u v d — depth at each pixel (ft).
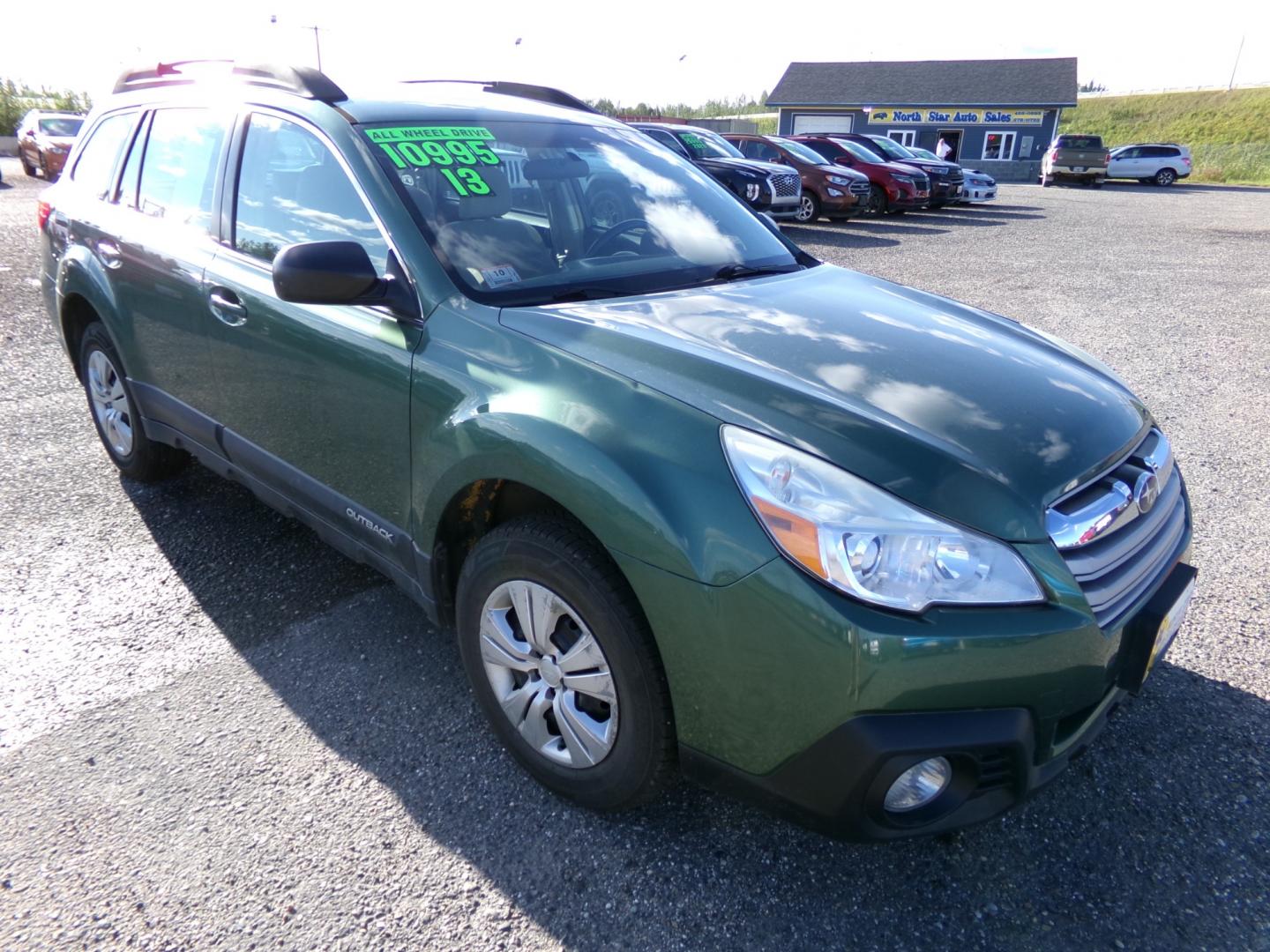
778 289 9.14
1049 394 7.25
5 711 8.60
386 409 8.09
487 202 8.88
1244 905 6.78
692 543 5.95
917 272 34.04
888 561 5.62
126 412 12.99
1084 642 5.96
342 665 9.46
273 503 10.44
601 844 7.23
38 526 12.29
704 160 47.14
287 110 9.63
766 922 6.57
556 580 6.82
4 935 6.26
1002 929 6.56
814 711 5.71
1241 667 9.65
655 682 6.46
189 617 10.28
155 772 7.88
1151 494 7.01
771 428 6.13
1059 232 49.60
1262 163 129.90
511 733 7.75
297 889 6.73
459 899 6.71
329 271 7.30
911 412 6.54
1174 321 25.90
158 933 6.32
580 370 6.86
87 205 12.93
